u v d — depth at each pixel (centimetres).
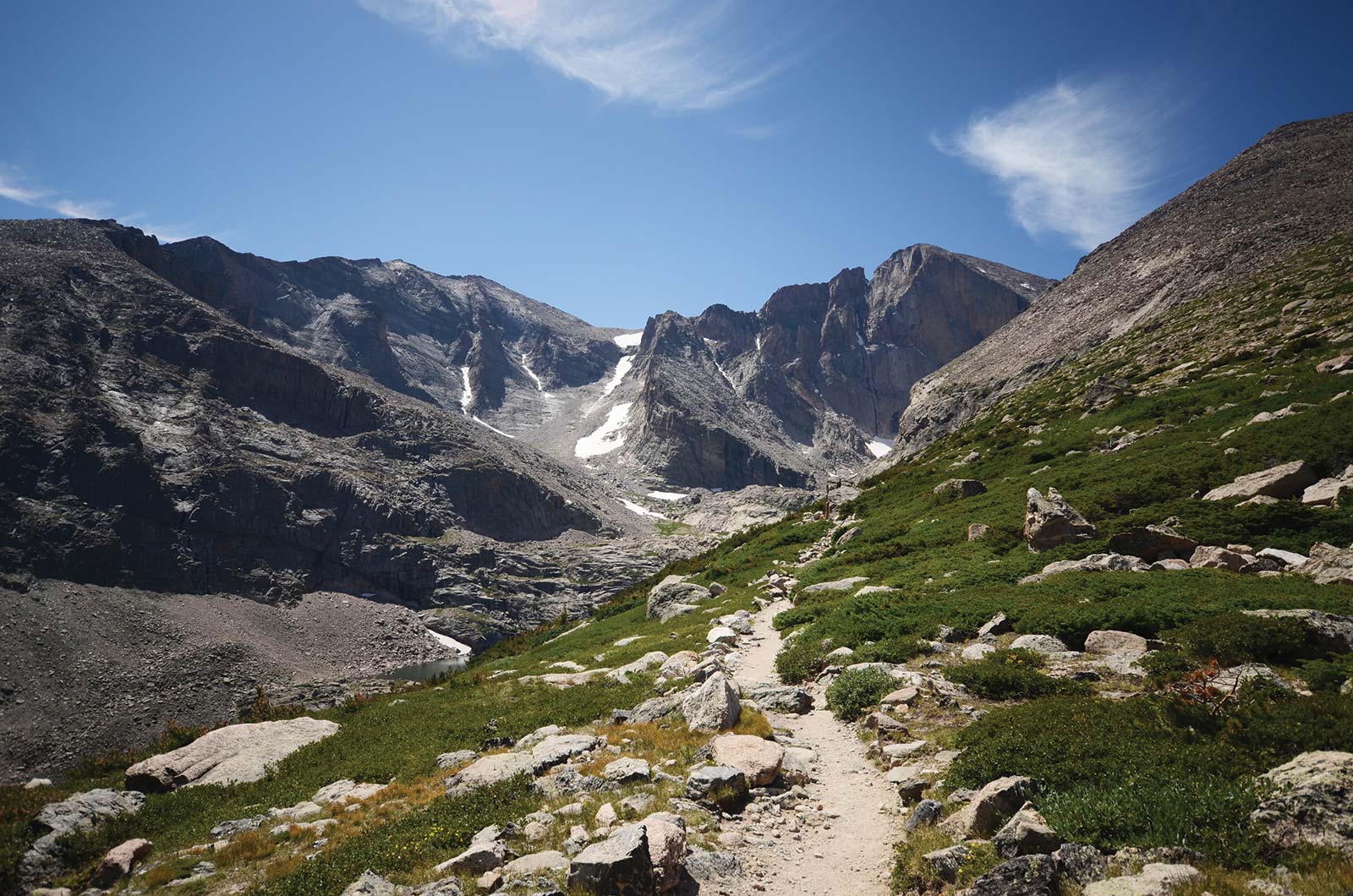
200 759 2377
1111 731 1269
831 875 1116
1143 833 948
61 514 16250
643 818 1299
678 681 2462
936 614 2505
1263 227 10206
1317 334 5303
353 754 2325
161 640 13812
